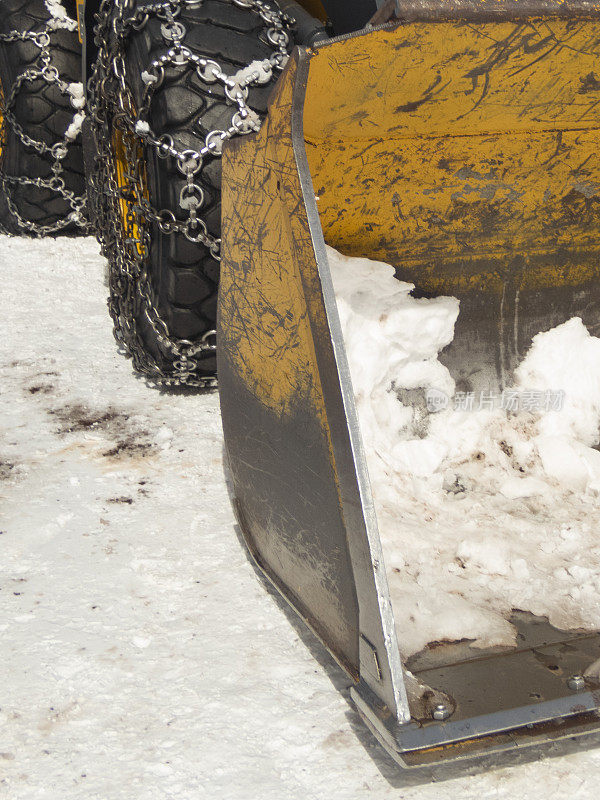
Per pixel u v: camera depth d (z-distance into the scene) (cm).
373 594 106
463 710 106
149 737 118
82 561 160
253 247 130
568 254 183
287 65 112
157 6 200
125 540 167
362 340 166
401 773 112
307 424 122
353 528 109
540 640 128
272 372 131
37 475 193
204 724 121
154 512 178
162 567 158
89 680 129
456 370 182
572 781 110
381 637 105
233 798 108
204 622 143
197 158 199
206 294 213
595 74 134
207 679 129
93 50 294
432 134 152
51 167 376
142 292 223
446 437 176
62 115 369
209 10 205
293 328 121
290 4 221
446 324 176
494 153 162
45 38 357
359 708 110
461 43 117
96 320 296
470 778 111
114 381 246
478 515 161
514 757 114
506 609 136
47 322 293
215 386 240
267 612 145
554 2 114
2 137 388
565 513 162
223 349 149
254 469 146
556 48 123
